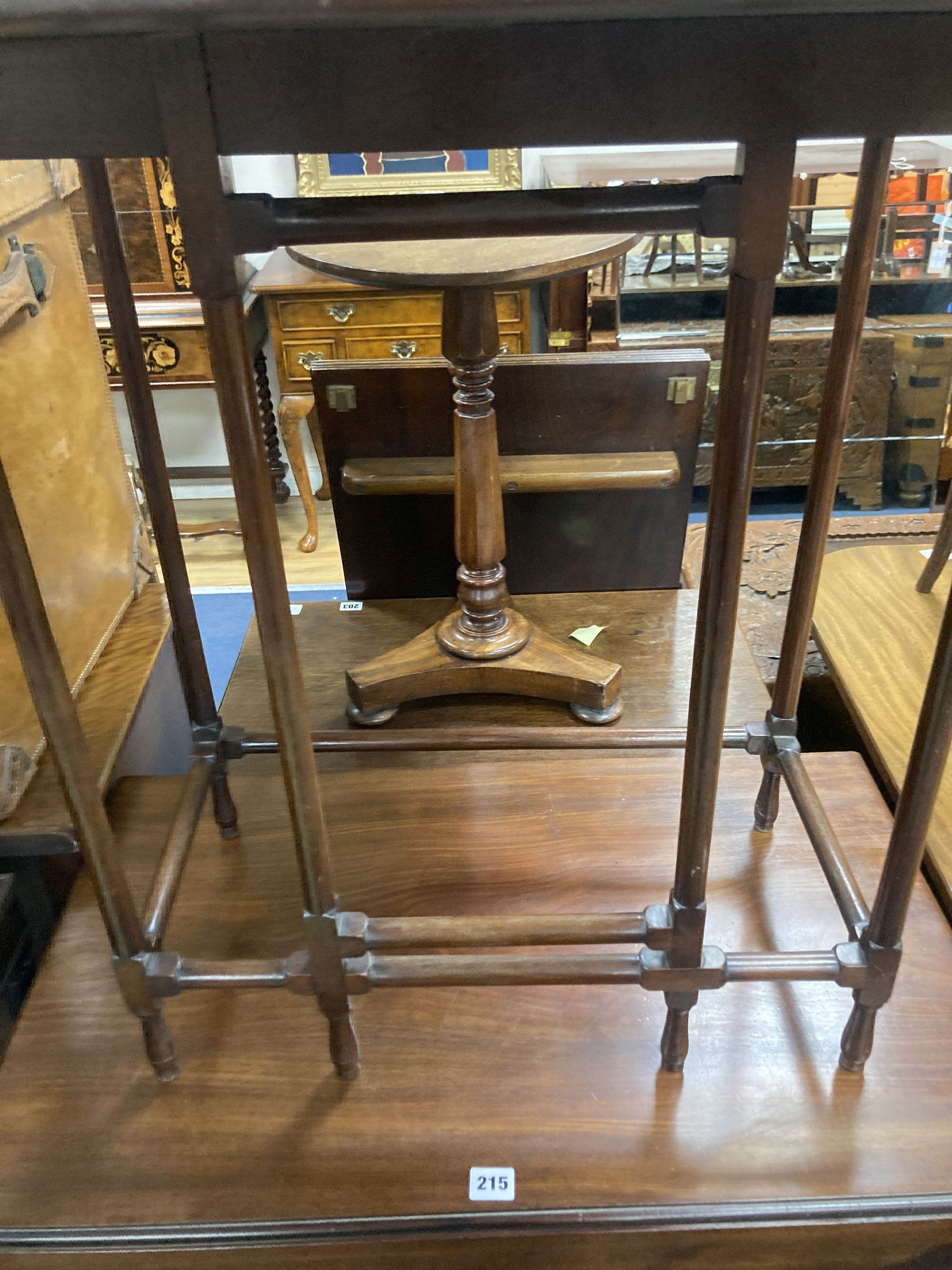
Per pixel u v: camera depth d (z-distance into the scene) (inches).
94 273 80.6
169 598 35.9
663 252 75.1
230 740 38.3
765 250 19.5
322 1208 27.9
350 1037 30.1
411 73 17.9
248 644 55.2
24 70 17.9
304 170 82.5
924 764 25.2
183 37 17.4
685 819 26.0
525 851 38.8
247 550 22.4
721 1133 29.4
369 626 57.1
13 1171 29.0
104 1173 28.9
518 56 17.7
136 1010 29.2
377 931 27.8
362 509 56.0
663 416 53.3
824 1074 31.0
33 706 41.1
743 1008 33.1
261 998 33.9
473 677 49.3
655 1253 28.0
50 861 41.0
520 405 52.9
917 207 72.2
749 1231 27.4
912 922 35.8
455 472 51.6
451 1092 30.7
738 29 17.5
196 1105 30.6
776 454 84.0
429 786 42.3
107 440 50.9
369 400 52.6
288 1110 30.4
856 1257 28.6
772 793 38.5
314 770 25.2
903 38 17.7
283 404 83.7
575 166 74.5
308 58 17.7
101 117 18.4
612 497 55.8
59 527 44.8
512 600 58.8
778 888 36.9
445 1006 33.4
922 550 60.9
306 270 82.6
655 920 27.8
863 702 47.2
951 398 80.7
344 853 38.9
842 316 30.5
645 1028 32.5
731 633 23.3
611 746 40.3
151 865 39.1
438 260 37.2
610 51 17.7
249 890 37.7
